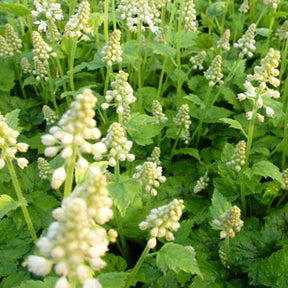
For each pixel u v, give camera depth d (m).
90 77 0.59
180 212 0.24
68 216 0.16
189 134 0.49
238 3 0.81
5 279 0.34
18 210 0.38
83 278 0.17
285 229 0.39
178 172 0.47
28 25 0.60
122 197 0.29
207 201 0.43
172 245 0.27
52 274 0.31
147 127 0.45
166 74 0.61
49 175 0.38
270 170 0.37
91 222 0.19
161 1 0.57
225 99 0.55
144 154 0.49
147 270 0.36
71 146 0.21
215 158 0.49
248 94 0.37
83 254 0.18
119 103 0.36
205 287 0.34
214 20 0.73
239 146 0.39
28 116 0.54
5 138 0.27
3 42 0.55
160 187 0.43
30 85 0.60
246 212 0.43
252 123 0.38
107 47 0.44
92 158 0.46
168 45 0.52
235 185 0.43
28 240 0.37
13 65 0.59
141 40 0.56
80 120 0.19
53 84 0.55
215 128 0.53
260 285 0.35
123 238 0.38
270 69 0.36
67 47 0.54
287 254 0.34
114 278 0.26
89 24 0.46
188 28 0.59
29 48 0.62
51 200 0.40
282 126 0.51
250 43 0.52
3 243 0.37
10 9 0.46
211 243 0.38
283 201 0.44
